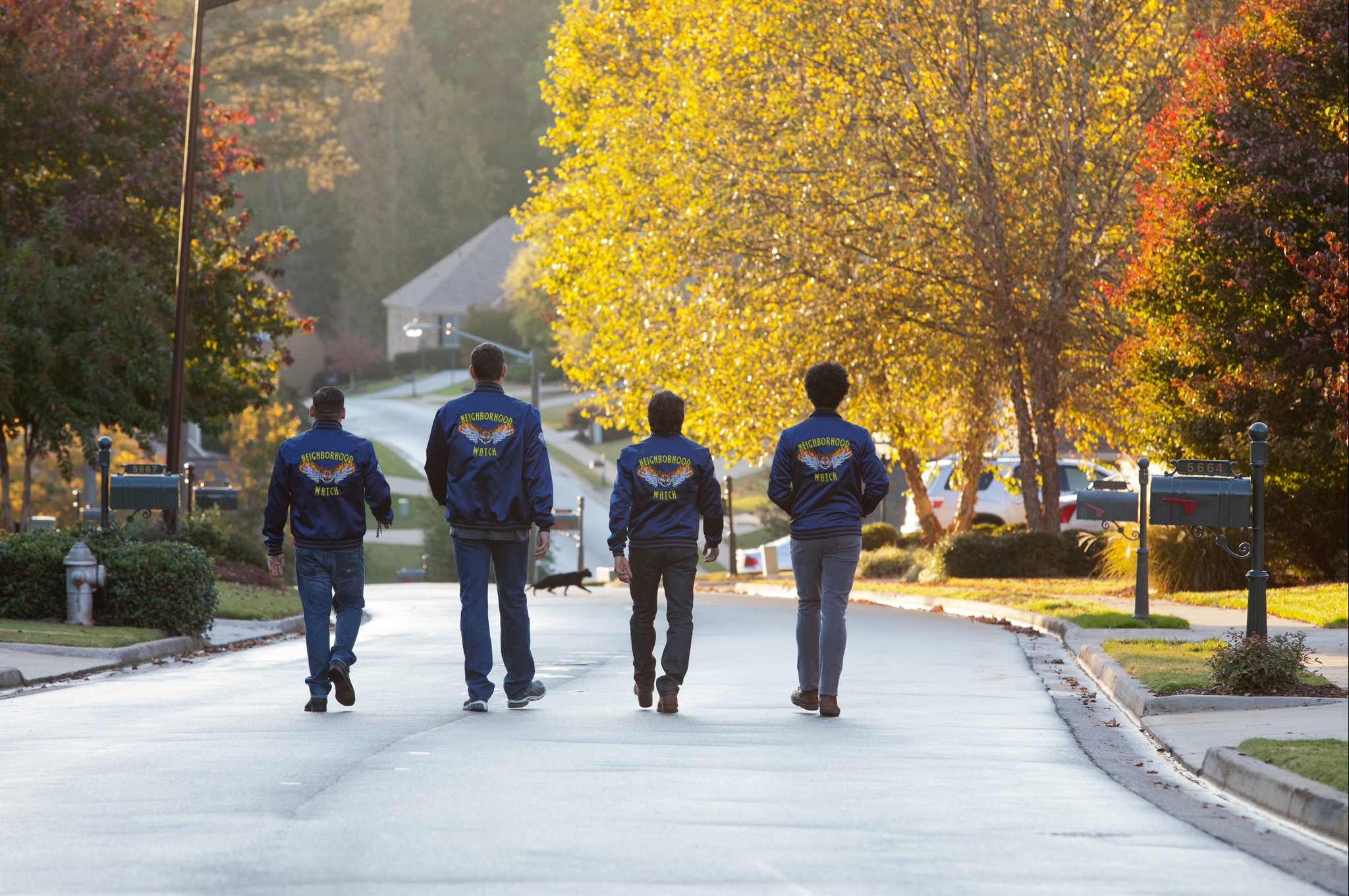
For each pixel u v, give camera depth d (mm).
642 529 37844
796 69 96875
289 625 74562
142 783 27469
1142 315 80125
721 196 97062
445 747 31750
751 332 98312
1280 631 56906
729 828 23719
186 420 118000
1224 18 86062
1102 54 91500
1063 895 19781
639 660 38562
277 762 29828
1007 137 92062
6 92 103688
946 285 94312
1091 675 48000
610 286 121438
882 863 21438
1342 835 23141
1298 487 75062
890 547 122000
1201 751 30656
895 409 104312
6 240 105562
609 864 21188
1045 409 97438
